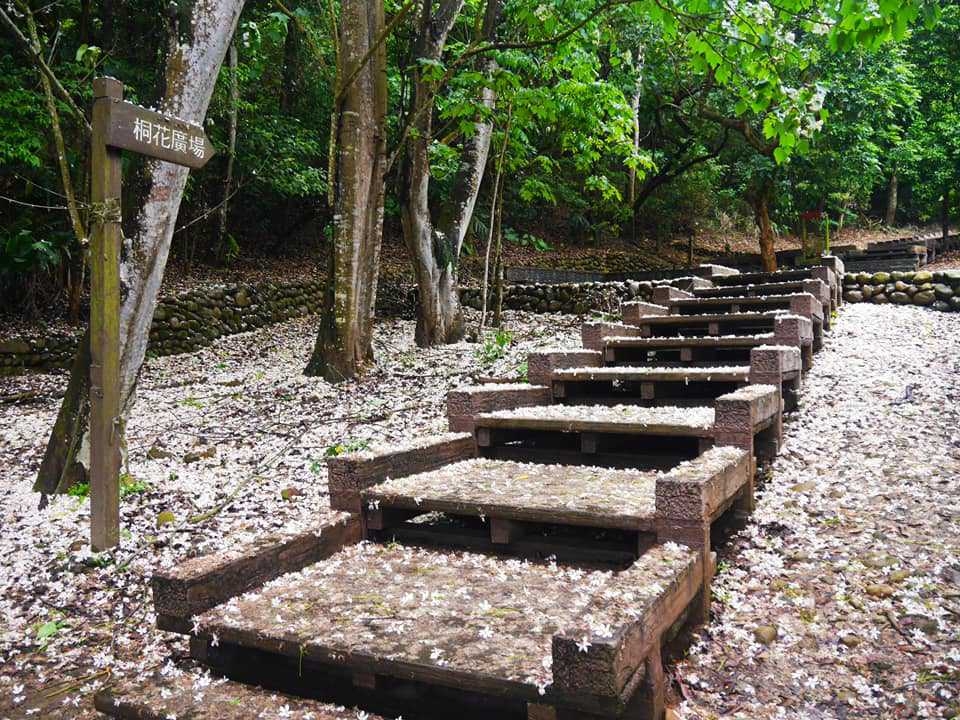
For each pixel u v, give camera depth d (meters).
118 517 3.55
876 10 3.64
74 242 9.94
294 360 9.71
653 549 2.47
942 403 4.81
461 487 3.15
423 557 2.92
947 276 8.70
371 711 2.20
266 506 4.14
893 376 5.56
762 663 2.41
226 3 4.39
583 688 1.74
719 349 5.72
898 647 2.43
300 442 5.40
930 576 2.79
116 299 3.49
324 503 4.10
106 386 3.46
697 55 5.16
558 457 3.88
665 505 2.57
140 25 10.92
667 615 2.12
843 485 3.68
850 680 2.31
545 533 3.16
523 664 1.93
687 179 19.23
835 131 13.95
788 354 4.41
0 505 4.28
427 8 8.08
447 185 14.34
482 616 2.29
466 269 15.66
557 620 2.25
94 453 3.48
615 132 8.13
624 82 13.41
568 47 7.04
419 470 3.53
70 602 3.22
